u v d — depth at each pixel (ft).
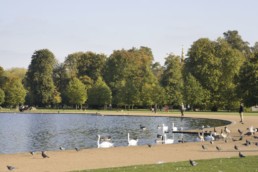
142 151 122.52
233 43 608.19
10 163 99.81
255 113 406.82
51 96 613.93
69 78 641.81
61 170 88.58
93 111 508.12
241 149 123.75
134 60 583.58
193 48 505.25
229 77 472.44
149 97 523.29
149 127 270.87
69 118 383.65
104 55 651.66
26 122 330.54
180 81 506.48
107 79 599.16
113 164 97.30
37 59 622.13
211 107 477.36
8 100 606.14
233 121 263.29
